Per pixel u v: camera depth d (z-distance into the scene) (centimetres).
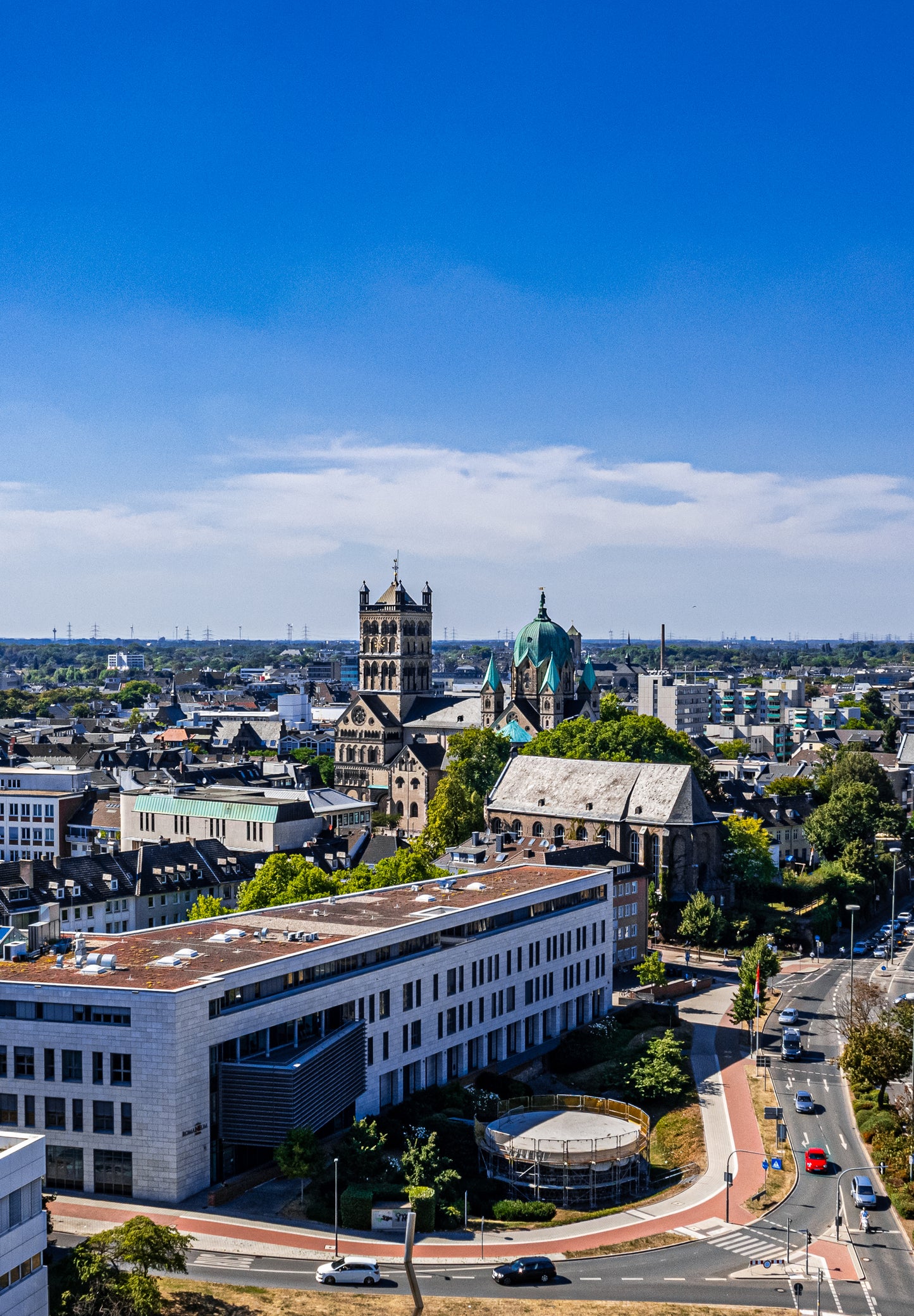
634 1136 12025
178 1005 10344
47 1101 10638
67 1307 7838
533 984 15625
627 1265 9950
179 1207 10344
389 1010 12888
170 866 19625
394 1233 10362
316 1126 11162
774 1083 14650
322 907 14812
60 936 12675
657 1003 17638
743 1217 11025
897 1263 10050
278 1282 9175
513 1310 8919
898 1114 13025
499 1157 11875
